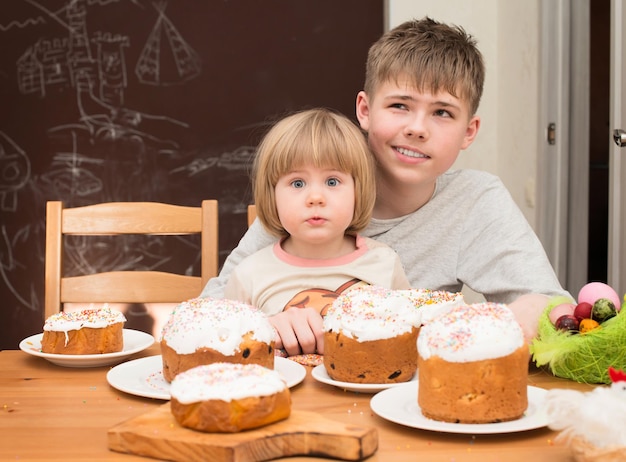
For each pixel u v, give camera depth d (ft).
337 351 3.12
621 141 7.61
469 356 2.52
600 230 9.38
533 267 4.46
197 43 10.84
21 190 10.93
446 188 5.00
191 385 2.36
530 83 9.68
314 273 4.25
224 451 2.18
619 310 3.60
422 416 2.61
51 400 2.95
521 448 2.36
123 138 10.90
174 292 5.55
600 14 9.19
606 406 2.12
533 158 9.64
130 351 3.63
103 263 10.95
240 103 10.88
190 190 10.94
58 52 10.84
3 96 10.87
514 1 10.18
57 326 3.60
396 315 3.15
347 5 10.84
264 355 3.06
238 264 4.55
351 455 2.24
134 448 2.30
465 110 4.50
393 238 4.98
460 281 4.99
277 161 4.11
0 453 2.31
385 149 4.50
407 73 4.32
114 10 10.82
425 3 10.62
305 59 10.86
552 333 3.30
